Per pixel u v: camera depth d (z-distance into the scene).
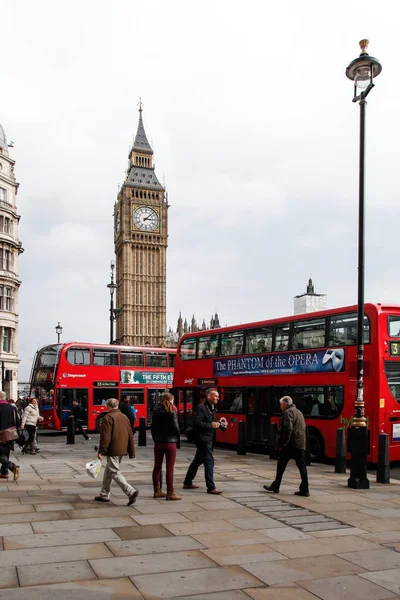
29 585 6.06
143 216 136.00
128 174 139.62
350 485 12.98
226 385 23.66
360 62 14.34
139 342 132.50
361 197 14.57
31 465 17.19
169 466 10.92
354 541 8.07
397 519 9.56
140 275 134.88
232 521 9.14
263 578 6.44
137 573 6.51
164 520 9.12
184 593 5.92
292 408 11.90
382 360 16.67
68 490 12.03
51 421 31.38
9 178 63.50
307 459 17.89
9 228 62.44
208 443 11.98
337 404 18.08
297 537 8.23
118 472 10.48
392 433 16.52
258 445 21.45
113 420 10.39
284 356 20.55
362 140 14.66
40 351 33.62
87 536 8.04
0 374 58.94
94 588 6.00
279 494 11.84
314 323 19.45
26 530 8.35
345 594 6.02
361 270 14.30
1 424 13.86
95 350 33.69
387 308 17.11
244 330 22.98
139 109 144.50
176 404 27.30
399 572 6.77
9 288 61.78
